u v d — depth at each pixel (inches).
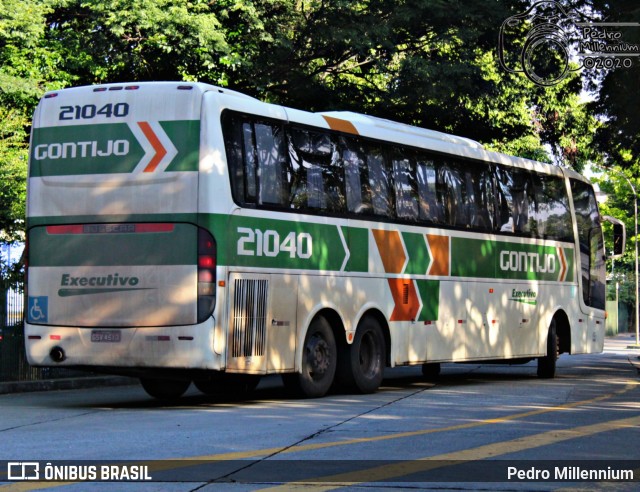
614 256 1114.1
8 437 509.7
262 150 693.3
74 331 673.6
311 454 447.8
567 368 1288.1
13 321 927.7
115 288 664.4
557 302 1053.8
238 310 665.0
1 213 960.9
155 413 635.5
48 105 692.7
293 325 714.2
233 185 665.0
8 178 971.9
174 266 652.7
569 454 451.2
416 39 1262.3
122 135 670.5
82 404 734.5
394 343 823.1
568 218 1087.0
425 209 864.3
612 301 3553.2
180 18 1101.1
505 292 967.6
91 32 1143.0
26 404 737.0
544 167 1052.5
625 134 1182.9
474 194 932.0
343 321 764.0
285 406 681.0
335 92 1293.1
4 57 1097.4
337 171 766.5
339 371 776.3
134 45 1163.3
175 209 654.5
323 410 649.0
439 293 876.6
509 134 1434.5
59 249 680.4
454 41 1224.8
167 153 658.8
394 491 363.9
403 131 853.2
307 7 1214.9
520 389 852.6
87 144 678.5
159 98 665.6
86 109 681.0
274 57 1226.0
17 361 928.9
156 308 654.5
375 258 800.3
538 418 597.0
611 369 1261.1
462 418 596.7
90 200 674.2
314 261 735.1
